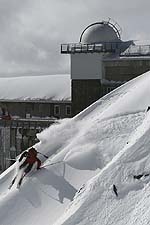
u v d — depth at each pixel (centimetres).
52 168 2323
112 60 6638
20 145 6575
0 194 2295
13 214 2092
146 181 1794
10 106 8356
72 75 7000
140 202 1698
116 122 2492
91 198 1831
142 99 2634
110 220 1689
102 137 2403
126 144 2184
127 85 3109
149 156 1897
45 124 6362
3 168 6619
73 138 2614
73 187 2147
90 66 6850
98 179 1902
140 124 2391
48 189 2194
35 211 2078
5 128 6781
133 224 1598
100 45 6719
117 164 1928
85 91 6925
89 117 2833
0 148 6756
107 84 6725
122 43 6962
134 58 6456
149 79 2925
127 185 1814
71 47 6938
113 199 1786
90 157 2289
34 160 2348
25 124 6606
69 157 2352
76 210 1795
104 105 2941
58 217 1964
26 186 2247
